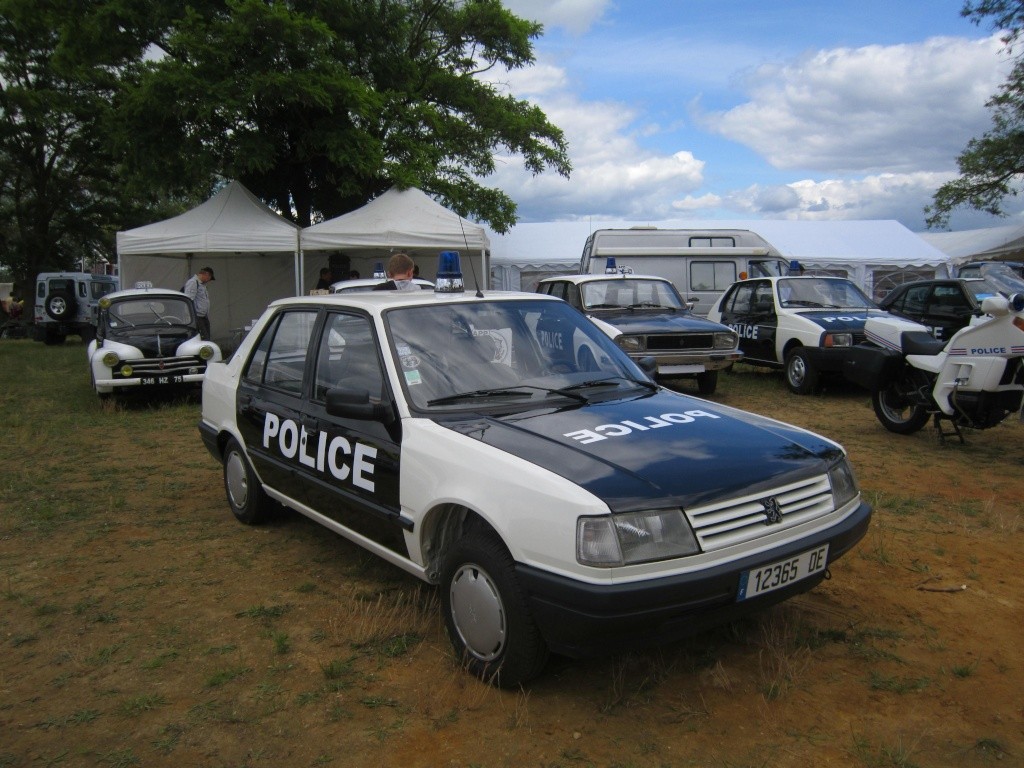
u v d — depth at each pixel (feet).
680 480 10.20
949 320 40.57
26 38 101.35
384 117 64.39
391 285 25.94
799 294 40.27
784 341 38.32
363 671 11.68
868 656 11.84
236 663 12.01
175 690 11.32
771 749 9.65
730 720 10.25
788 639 12.21
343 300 15.10
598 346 15.19
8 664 12.21
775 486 10.69
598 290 39.32
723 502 10.17
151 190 65.00
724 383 41.45
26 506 20.40
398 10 65.21
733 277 53.62
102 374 35.40
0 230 119.44
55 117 105.81
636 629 9.59
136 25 60.34
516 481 10.37
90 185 117.70
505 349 14.05
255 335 17.79
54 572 15.89
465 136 69.92
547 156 73.92
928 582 14.60
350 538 14.10
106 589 14.99
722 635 12.50
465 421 12.26
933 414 26.35
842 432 28.30
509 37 70.74
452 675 11.42
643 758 9.50
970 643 12.28
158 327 38.52
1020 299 22.67
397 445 12.44
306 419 14.85
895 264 77.25
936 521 18.12
